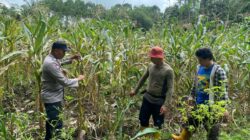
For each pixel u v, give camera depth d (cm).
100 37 579
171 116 632
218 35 775
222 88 426
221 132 526
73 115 596
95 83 550
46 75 467
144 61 692
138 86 557
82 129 541
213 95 436
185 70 670
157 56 511
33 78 694
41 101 495
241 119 639
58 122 476
